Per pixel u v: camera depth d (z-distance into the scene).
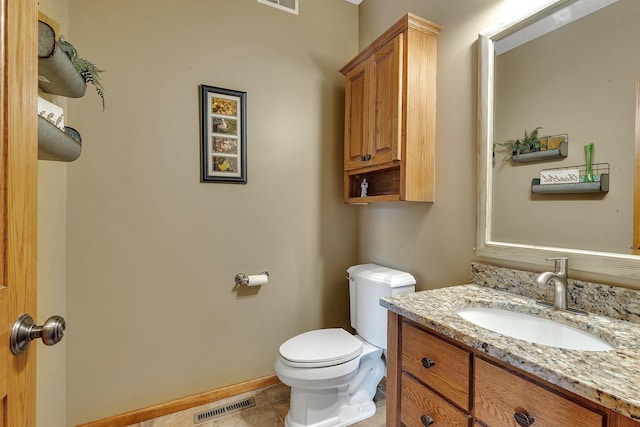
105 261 1.52
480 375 0.82
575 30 1.06
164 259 1.65
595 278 1.00
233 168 1.81
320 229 2.12
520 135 1.22
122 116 1.54
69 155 0.99
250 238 1.88
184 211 1.69
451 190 1.51
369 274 1.76
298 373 1.39
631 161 0.92
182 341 1.70
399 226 1.85
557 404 0.66
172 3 1.65
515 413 0.73
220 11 1.77
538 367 0.67
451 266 1.51
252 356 1.89
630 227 0.92
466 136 1.44
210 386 1.77
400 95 1.51
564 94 1.09
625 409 0.53
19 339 0.55
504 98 1.28
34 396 0.62
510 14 1.25
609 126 0.97
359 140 1.87
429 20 1.63
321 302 2.12
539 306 1.06
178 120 1.67
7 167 0.53
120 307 1.55
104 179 1.51
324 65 2.12
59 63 0.87
